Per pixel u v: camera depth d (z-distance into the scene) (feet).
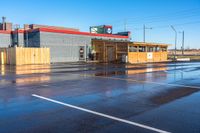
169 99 28.27
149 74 59.88
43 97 29.17
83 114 21.45
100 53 137.28
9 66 93.61
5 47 116.26
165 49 154.71
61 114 21.43
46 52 113.60
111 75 57.06
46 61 113.70
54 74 59.06
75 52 131.34
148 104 25.54
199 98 28.94
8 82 43.55
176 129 17.38
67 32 126.82
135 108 23.75
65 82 43.57
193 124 18.56
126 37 166.81
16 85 39.60
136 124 18.56
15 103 25.80
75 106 24.52
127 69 77.56
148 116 20.83
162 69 78.07
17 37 125.59
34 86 38.42
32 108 23.63
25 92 32.65
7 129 17.37
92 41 139.85
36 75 56.54
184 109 23.40
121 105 25.03
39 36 116.26
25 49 106.32
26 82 43.52
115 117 20.49
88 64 110.11
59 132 16.78
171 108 23.80
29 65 100.63
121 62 125.29
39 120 19.58
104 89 35.53
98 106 24.56
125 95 30.73
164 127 17.84
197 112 22.24
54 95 30.50
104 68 82.43
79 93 32.07
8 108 23.59
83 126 18.07
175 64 112.47
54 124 18.53
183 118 20.22
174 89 35.76
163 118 20.21
